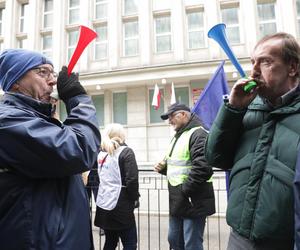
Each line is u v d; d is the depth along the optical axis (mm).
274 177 1395
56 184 1515
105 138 3439
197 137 3055
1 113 1410
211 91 3193
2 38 19125
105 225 3326
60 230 1438
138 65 15641
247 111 1646
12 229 1360
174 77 14148
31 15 17859
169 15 15773
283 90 1491
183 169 3152
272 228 1364
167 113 3418
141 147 14883
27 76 1591
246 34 14109
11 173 1406
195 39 15234
